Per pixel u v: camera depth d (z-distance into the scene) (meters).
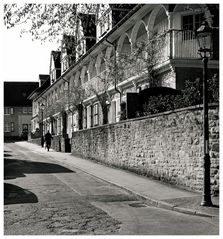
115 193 13.62
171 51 20.58
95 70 35.16
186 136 13.75
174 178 14.59
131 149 18.75
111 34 26.94
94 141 24.92
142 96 19.55
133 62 24.38
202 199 11.01
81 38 13.92
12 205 11.32
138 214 10.23
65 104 41.00
